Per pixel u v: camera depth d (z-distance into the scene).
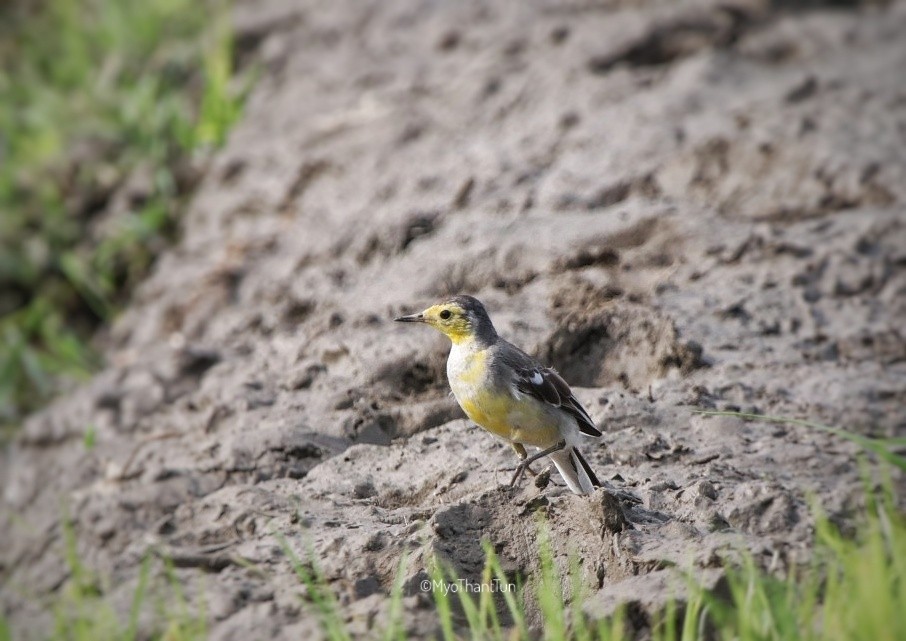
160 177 19.41
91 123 21.11
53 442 13.52
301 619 7.75
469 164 16.05
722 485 9.12
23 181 20.52
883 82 17.33
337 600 7.95
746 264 13.12
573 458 8.85
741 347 11.78
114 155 20.59
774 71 18.30
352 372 11.97
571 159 15.62
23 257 19.55
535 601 8.05
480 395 8.66
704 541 8.01
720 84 17.52
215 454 11.09
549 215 14.39
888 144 15.34
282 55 21.53
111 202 19.95
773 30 19.41
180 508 9.91
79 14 25.19
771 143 15.31
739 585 7.39
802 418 10.60
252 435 11.02
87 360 17.81
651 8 20.03
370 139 17.80
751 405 10.74
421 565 8.13
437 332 12.03
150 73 22.42
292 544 8.76
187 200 19.30
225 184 18.64
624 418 10.34
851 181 14.61
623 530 8.10
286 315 14.27
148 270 18.77
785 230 13.84
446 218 15.02
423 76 19.48
